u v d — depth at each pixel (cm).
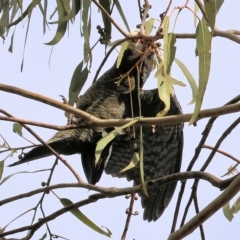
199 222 589
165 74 667
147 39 707
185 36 723
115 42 763
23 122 678
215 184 670
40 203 789
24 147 777
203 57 628
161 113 718
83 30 805
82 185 745
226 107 650
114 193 736
